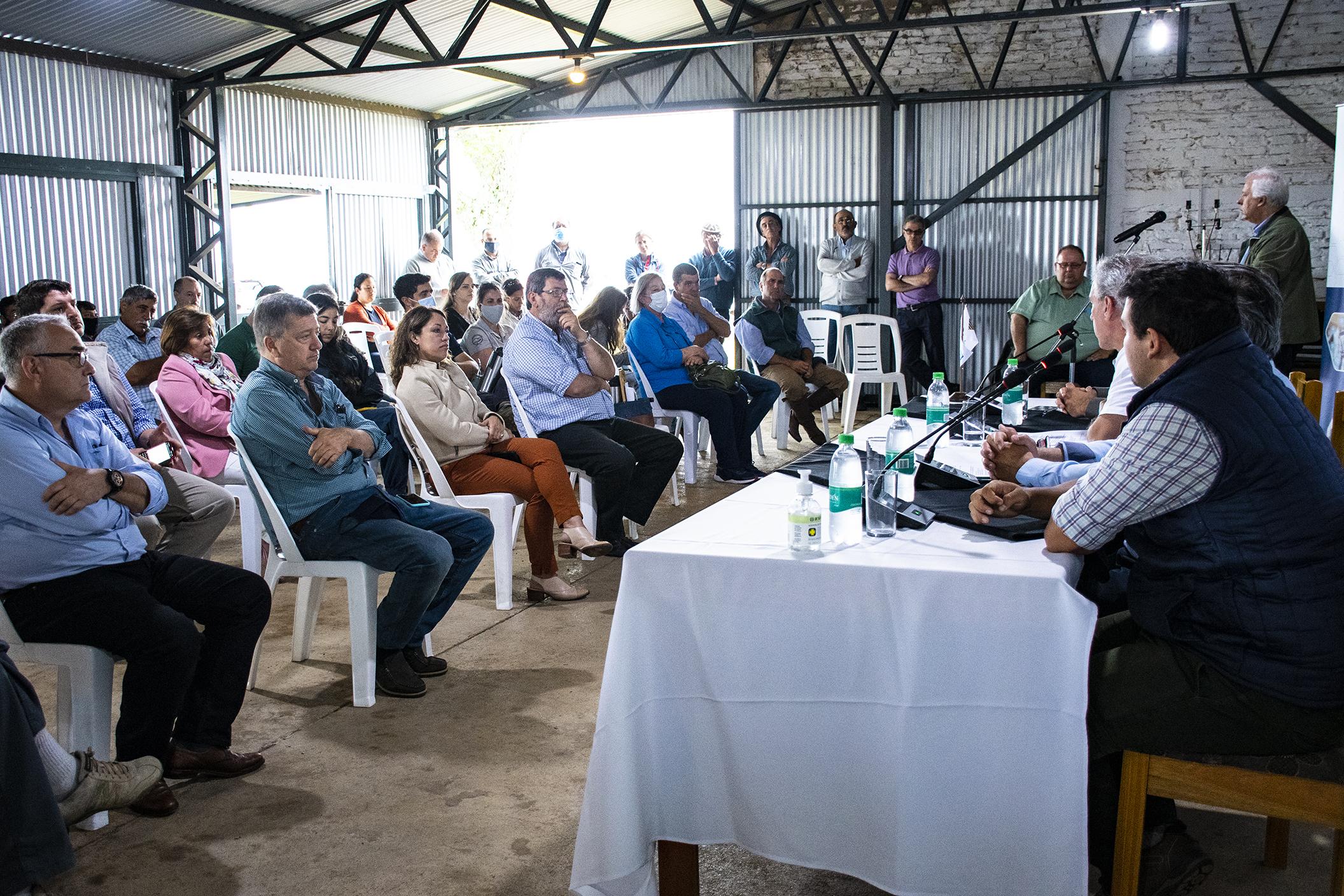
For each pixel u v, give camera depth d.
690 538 1.97
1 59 7.47
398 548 2.89
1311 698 1.63
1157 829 1.83
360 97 10.45
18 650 2.28
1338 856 1.70
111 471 2.37
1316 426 1.77
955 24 7.05
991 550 1.89
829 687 1.81
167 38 8.03
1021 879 1.75
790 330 7.20
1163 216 5.36
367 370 4.77
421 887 2.06
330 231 10.31
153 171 8.56
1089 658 1.69
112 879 2.09
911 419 3.69
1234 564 1.67
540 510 3.83
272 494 2.92
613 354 5.62
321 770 2.57
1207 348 1.76
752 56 9.85
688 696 1.89
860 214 9.70
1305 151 8.33
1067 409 3.67
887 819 1.81
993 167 9.23
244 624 2.50
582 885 1.84
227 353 5.18
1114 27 8.75
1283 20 8.23
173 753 2.47
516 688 3.08
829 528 2.10
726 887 2.07
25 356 2.28
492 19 8.97
